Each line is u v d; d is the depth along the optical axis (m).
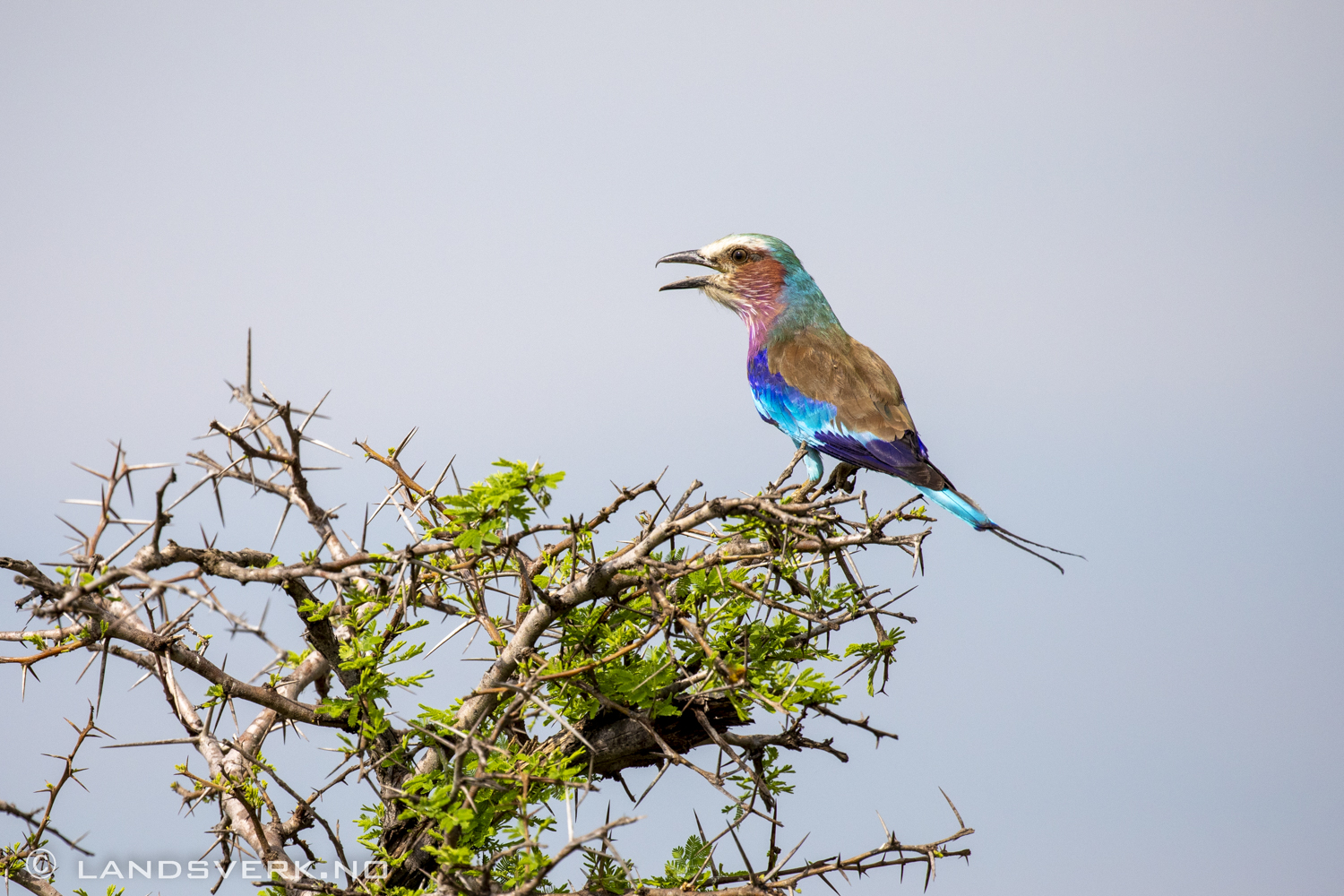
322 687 11.56
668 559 11.05
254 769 10.73
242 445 9.88
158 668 10.33
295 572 9.61
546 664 10.38
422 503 11.42
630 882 10.76
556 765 9.82
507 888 10.59
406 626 10.85
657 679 10.42
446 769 10.48
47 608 8.55
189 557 9.94
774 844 11.07
